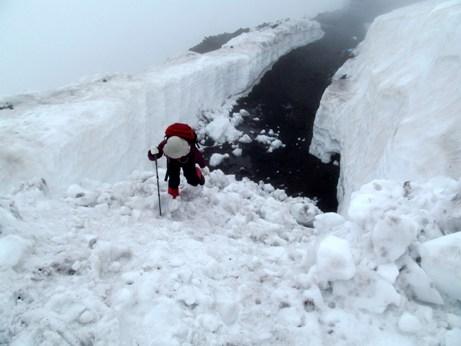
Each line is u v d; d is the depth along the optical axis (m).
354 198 3.81
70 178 7.98
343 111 12.38
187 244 3.67
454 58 6.95
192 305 2.69
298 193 11.03
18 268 2.87
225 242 4.02
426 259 2.77
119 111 10.37
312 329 2.55
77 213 4.19
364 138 9.57
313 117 16.23
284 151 13.66
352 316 2.63
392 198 3.86
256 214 5.41
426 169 5.58
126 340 2.38
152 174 5.72
